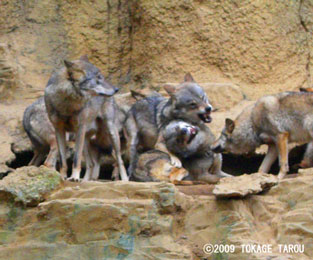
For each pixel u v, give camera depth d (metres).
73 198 11.38
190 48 16.72
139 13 17.20
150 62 16.92
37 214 11.27
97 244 10.95
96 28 17.53
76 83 12.11
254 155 14.70
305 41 16.83
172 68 16.66
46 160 14.03
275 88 16.31
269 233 10.95
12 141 14.84
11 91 16.27
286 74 16.44
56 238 11.10
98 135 13.84
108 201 11.18
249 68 16.44
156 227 11.04
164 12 16.88
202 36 16.66
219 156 13.84
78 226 11.09
